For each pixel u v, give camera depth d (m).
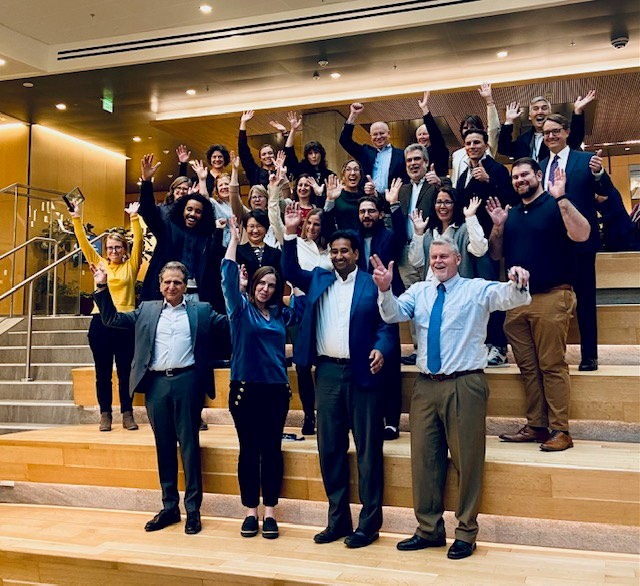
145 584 2.91
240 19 7.64
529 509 2.93
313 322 3.18
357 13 7.24
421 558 2.86
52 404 4.86
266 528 3.21
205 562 2.89
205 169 4.82
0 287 7.53
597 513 2.83
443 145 4.64
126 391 4.36
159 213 4.00
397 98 8.98
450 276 2.98
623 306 3.94
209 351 3.80
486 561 2.80
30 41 8.06
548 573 2.65
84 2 7.12
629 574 2.62
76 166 11.50
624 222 4.83
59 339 6.10
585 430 3.43
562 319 3.17
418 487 2.98
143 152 12.33
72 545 3.19
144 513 3.75
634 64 8.09
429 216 3.92
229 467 3.54
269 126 10.17
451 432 2.89
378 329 3.10
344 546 3.04
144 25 7.77
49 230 7.88
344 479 3.17
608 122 10.52
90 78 8.55
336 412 3.12
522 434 3.37
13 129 10.72
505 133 4.33
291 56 7.91
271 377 3.24
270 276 3.28
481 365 2.90
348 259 3.14
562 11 6.80
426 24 7.07
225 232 4.61
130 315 3.55
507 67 8.39
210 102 9.59
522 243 3.27
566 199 3.05
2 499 4.08
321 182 4.86
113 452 3.80
